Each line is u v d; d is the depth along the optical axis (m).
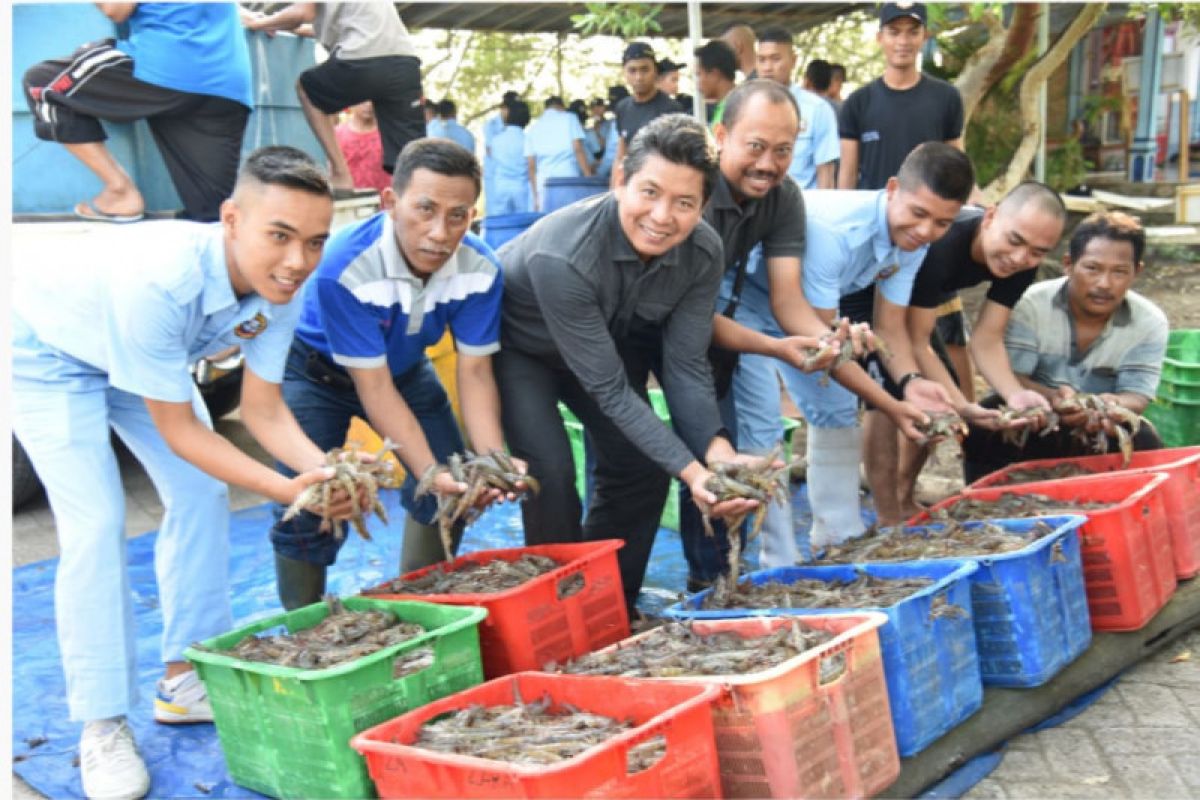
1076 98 15.42
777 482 3.73
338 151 7.89
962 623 3.58
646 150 3.56
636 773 2.68
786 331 4.60
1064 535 3.91
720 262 4.01
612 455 4.41
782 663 2.97
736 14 12.98
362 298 3.83
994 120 11.75
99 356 3.39
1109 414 4.80
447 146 3.69
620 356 4.32
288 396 4.26
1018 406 4.90
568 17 12.60
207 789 3.54
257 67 7.09
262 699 3.26
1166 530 4.38
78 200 6.00
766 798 2.93
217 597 3.89
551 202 9.34
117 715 3.53
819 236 4.59
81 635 3.46
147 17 5.74
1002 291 5.02
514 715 2.98
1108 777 3.46
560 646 3.75
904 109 7.02
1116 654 4.05
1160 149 15.18
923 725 3.38
